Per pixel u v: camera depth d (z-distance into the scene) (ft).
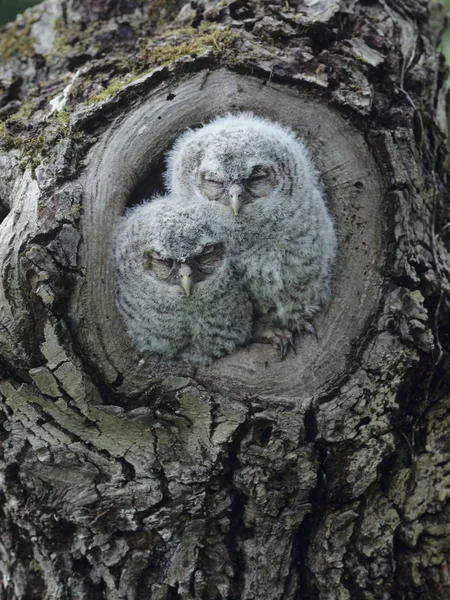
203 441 10.56
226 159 13.05
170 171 13.23
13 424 10.63
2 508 11.37
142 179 11.89
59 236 10.57
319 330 11.31
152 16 13.92
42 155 11.21
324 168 11.95
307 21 12.26
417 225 11.56
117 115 11.62
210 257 12.92
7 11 17.13
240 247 13.03
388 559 11.24
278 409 10.61
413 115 12.15
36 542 11.10
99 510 10.74
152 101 11.82
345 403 10.69
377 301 11.22
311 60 11.96
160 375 10.91
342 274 11.51
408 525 11.49
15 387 10.39
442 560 11.54
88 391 10.48
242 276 13.04
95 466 10.65
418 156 11.94
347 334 11.15
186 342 12.25
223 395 10.65
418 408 11.37
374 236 11.50
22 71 13.76
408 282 11.21
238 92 12.01
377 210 11.57
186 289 12.10
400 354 10.87
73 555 11.05
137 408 10.45
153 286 12.30
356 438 10.75
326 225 11.94
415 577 11.44
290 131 12.06
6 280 10.34
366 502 11.13
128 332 11.35
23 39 14.19
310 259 11.84
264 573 10.89
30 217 10.65
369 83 12.13
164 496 10.68
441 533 11.53
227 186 13.05
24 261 10.33
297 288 11.72
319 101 11.94
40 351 10.33
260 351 11.48
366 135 11.83
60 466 10.69
